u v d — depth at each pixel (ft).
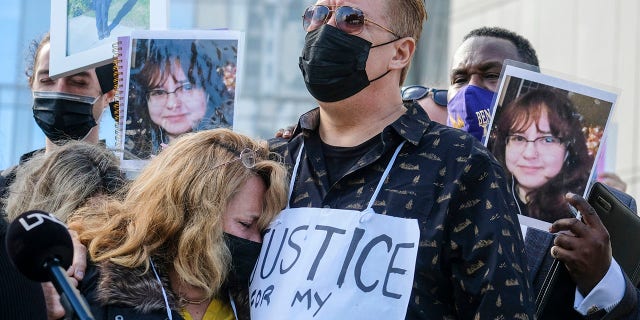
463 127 15.24
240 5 50.21
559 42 40.47
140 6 15.10
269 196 12.66
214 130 13.12
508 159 13.46
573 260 13.00
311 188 12.59
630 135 36.42
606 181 24.49
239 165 12.69
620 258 13.73
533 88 13.56
